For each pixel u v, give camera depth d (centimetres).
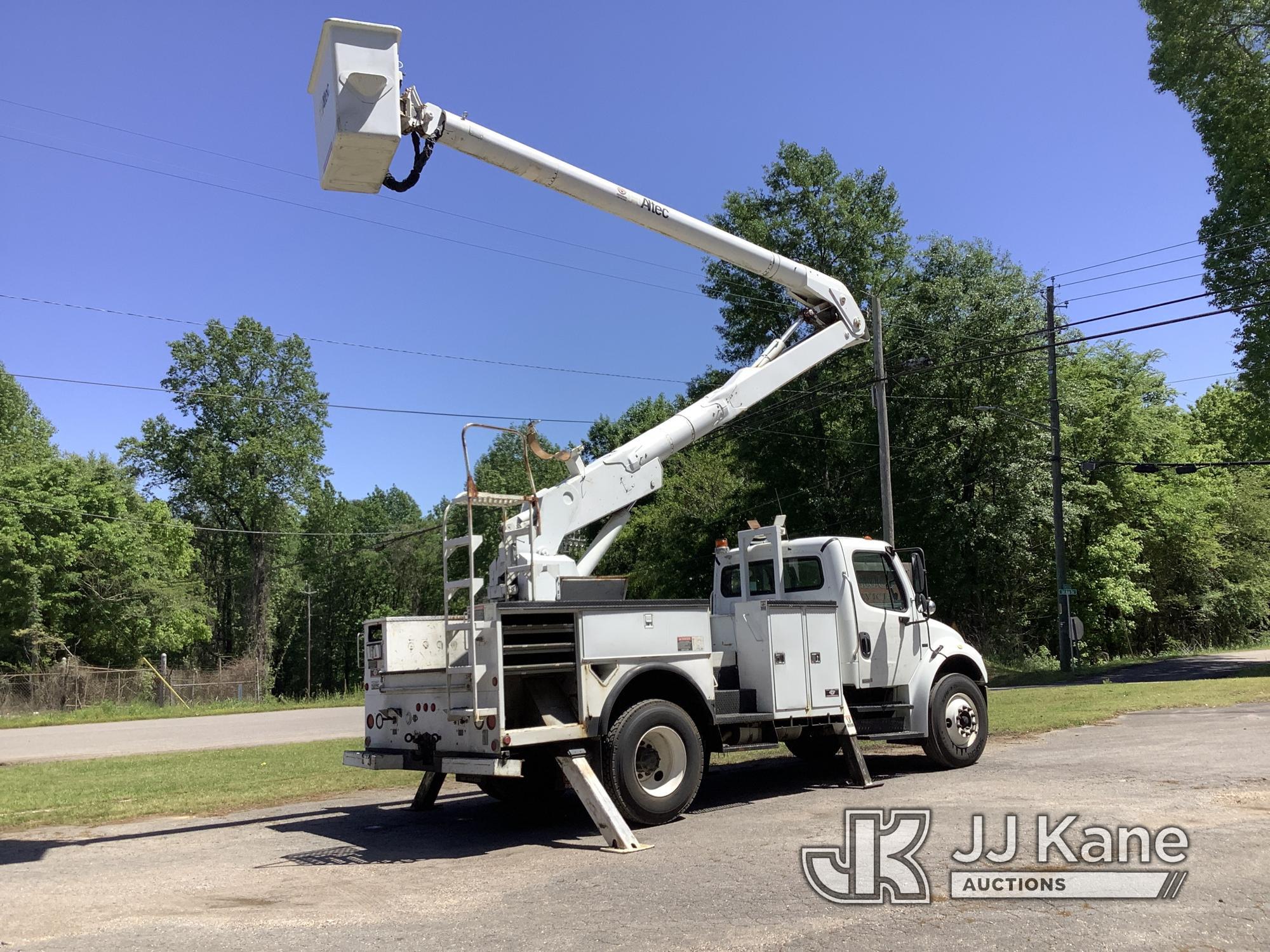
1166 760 926
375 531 8269
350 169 691
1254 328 2725
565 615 728
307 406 5619
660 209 894
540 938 457
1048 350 3078
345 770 1216
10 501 4088
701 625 820
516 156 775
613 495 882
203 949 454
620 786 723
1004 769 948
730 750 845
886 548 1015
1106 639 4100
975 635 3459
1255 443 3042
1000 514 3147
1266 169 2675
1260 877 514
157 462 5381
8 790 1110
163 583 4566
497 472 5731
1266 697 1551
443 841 743
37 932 492
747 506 3634
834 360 3422
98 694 3675
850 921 466
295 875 627
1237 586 4369
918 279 3503
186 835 800
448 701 720
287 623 7400
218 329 5425
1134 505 3972
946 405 3222
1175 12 2747
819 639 905
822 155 3522
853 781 913
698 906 503
